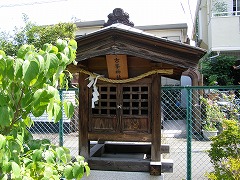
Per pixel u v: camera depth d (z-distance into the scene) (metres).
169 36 13.14
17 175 1.24
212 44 10.59
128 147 3.71
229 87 3.28
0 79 1.29
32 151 1.48
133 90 2.86
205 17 13.06
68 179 1.53
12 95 1.38
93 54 2.55
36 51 1.42
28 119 1.61
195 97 7.07
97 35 2.50
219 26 10.52
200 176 4.59
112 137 2.86
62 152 1.54
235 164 2.70
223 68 10.65
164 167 2.77
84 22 13.09
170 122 8.23
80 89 2.95
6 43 9.84
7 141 1.26
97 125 2.91
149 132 2.79
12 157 1.31
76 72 2.92
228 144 2.91
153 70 2.73
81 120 2.93
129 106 2.88
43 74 1.25
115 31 2.46
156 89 2.78
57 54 1.38
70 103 1.57
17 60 1.23
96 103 2.97
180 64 2.50
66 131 5.42
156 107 2.77
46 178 1.35
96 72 2.93
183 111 7.57
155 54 2.50
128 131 2.83
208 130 6.80
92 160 2.87
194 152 5.88
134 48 2.50
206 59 11.47
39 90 1.32
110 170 2.84
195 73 7.50
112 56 2.67
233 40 10.39
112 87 2.91
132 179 2.79
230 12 10.39
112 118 2.87
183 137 7.13
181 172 4.77
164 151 3.57
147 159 2.92
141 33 2.46
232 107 6.22
